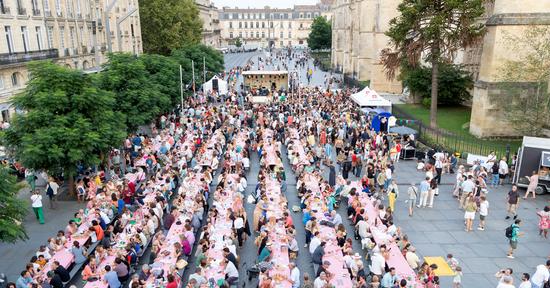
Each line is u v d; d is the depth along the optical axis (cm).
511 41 3250
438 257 1762
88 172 2589
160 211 1934
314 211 1881
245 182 2311
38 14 3984
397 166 2962
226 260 1459
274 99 5078
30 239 1933
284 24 18638
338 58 9344
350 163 2766
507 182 2638
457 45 3516
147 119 3031
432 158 2900
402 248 1591
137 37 6581
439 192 2483
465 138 3347
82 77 2277
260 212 1934
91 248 1702
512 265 1711
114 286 1385
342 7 8950
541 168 2411
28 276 1362
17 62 3553
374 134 3206
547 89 2986
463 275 1633
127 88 2994
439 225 2064
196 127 3481
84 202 2369
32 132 2094
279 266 1448
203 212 2023
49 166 2145
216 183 2545
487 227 2041
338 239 1650
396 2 6003
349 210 2055
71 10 4650
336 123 3497
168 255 1538
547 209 1889
